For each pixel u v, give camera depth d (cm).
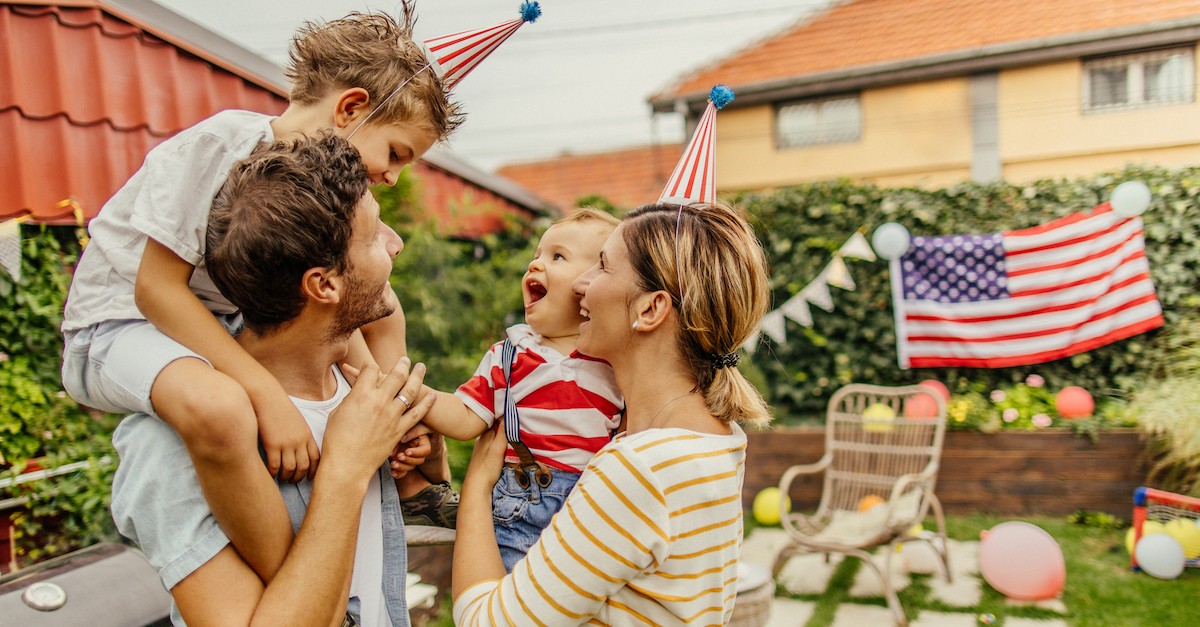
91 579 180
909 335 621
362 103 128
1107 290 567
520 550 123
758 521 578
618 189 1274
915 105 772
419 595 301
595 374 130
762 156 908
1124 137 526
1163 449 532
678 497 103
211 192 111
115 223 115
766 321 570
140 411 101
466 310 574
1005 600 422
